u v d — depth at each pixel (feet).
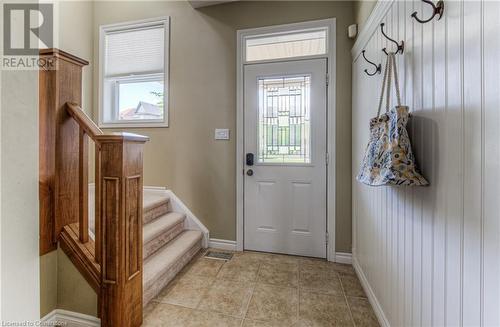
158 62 9.71
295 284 6.68
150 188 9.69
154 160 9.66
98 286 4.68
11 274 1.44
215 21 8.99
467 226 2.66
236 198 8.89
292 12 8.32
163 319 5.27
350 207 7.98
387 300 4.92
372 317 5.43
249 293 6.23
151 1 9.62
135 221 4.92
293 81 8.42
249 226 8.83
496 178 2.26
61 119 4.85
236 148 8.86
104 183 4.58
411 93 3.91
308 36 8.48
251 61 8.70
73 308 4.88
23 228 1.49
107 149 4.56
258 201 8.74
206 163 9.17
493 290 2.31
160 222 8.16
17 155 1.46
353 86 7.68
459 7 2.75
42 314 4.77
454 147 2.87
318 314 5.50
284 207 8.54
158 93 9.99
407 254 4.08
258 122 8.70
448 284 2.99
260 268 7.54
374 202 5.78
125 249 4.66
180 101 9.36
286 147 8.51
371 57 5.86
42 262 4.77
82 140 4.87
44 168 4.86
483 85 2.40
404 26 4.15
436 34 3.21
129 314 4.76
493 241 2.31
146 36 9.83
